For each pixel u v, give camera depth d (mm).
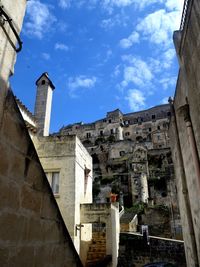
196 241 7809
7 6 3725
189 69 6125
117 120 87188
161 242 19547
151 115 89000
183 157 8648
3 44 3508
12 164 3510
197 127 6129
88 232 17641
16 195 3551
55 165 16078
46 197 4430
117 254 19078
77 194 15844
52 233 4516
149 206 39375
